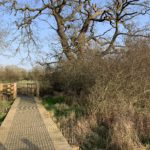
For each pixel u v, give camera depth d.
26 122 14.20
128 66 15.20
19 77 53.28
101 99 15.01
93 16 30.47
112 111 13.95
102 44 27.80
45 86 31.42
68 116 15.70
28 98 29.56
